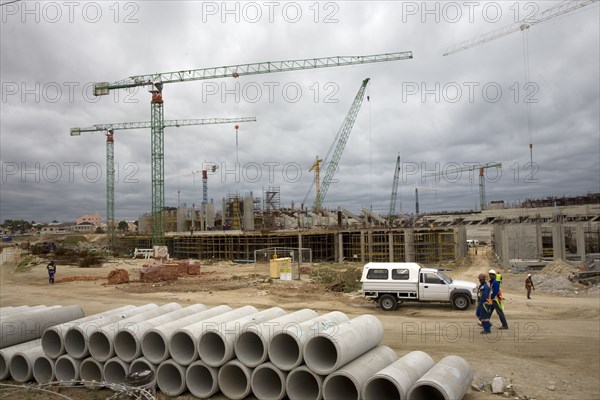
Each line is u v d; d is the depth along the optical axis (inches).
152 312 417.4
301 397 318.3
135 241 3216.0
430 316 713.0
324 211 3021.7
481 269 1621.6
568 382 390.9
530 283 913.5
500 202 3191.4
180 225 3196.4
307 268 1515.7
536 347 514.3
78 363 372.5
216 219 3302.2
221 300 899.4
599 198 2407.7
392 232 1948.8
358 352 322.3
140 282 1238.3
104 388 360.5
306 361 309.4
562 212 1993.1
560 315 725.3
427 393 310.0
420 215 3371.1
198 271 1425.9
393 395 316.8
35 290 1112.2
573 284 1108.5
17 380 380.5
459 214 3233.3
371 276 782.5
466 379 310.5
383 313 749.3
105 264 1929.1
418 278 764.6
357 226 2445.9
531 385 382.9
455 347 514.9
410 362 316.5
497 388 363.6
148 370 346.0
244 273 1478.8
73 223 7121.1
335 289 1016.2
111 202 3636.8
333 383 308.0
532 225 1764.3
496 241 1988.2
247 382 328.2
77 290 1095.0
